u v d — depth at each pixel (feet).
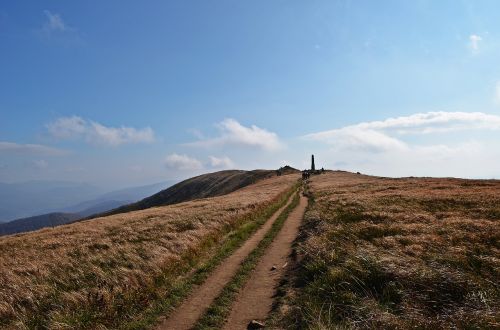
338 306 34.14
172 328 35.96
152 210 177.27
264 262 57.98
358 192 160.15
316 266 45.73
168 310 40.47
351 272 39.88
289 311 36.01
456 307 30.19
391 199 114.83
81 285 49.19
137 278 49.37
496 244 52.60
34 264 64.75
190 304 41.93
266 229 90.79
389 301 33.37
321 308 33.12
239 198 169.27
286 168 555.69
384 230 64.44
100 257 64.08
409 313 29.81
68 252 76.13
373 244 54.70
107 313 39.14
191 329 35.24
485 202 95.96
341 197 138.10
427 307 31.65
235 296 42.98
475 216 78.69
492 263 42.37
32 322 38.65
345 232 64.39
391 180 236.02
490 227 63.26
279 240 74.69
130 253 63.46
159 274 50.78
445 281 34.81
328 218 82.48
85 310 39.73
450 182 177.17
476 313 27.35
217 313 38.17
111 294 43.75
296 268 51.29
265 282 47.50
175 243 69.41
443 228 64.08
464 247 50.42
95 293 43.73
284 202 160.76
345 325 29.37
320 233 67.05
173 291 46.09
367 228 67.56
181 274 54.13
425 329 26.48
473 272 39.70
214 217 101.86
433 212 88.38
